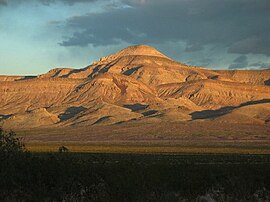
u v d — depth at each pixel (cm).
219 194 2794
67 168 2545
